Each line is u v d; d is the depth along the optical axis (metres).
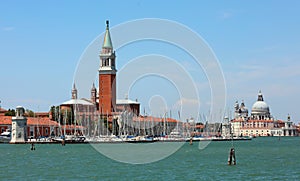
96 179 81.25
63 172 91.12
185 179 80.94
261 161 116.81
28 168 99.06
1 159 123.69
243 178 82.06
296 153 154.75
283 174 87.50
